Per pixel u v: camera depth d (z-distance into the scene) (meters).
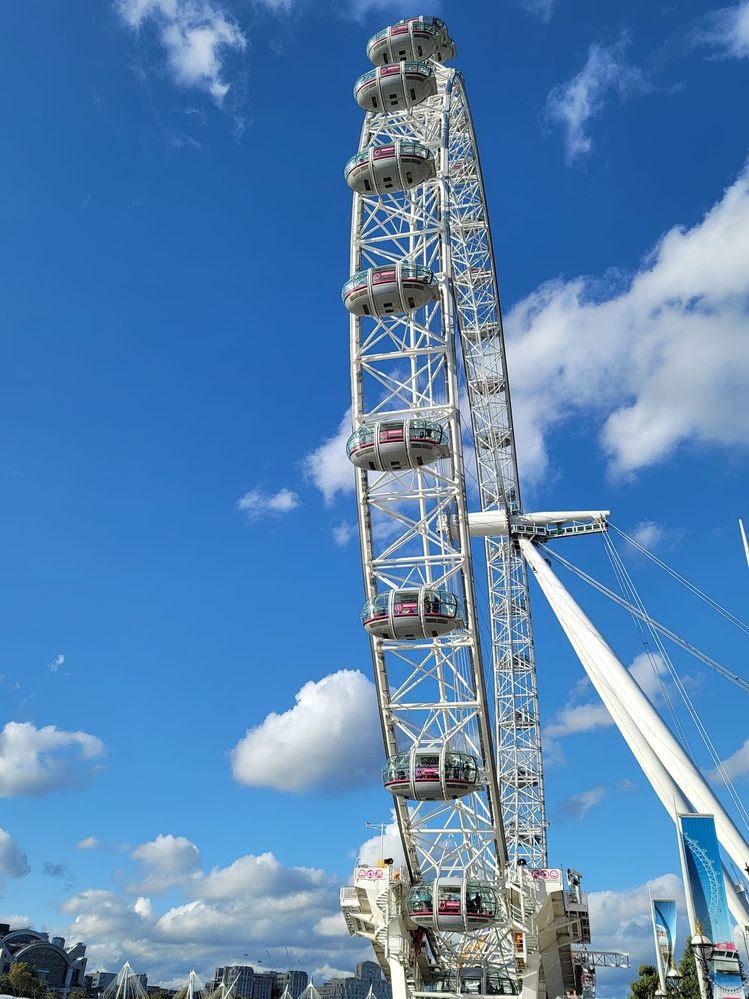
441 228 69.25
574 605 89.00
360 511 67.56
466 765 63.62
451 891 64.12
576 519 98.88
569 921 69.56
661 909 56.94
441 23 76.50
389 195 73.56
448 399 65.75
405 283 67.25
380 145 70.12
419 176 70.81
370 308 68.88
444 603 63.41
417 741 64.88
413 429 64.44
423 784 62.78
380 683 66.31
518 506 100.56
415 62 72.88
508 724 98.94
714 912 40.75
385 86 72.88
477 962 71.62
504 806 96.56
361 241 72.19
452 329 66.94
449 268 68.38
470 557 64.25
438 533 68.94
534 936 66.69
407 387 68.12
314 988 121.25
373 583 67.56
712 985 39.69
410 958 69.38
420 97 73.75
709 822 42.09
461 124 81.56
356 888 69.62
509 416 95.75
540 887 68.12
